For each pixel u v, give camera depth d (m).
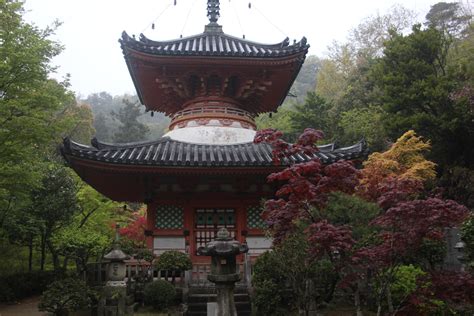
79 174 20.03
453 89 32.00
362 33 73.31
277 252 12.52
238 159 19.84
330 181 10.84
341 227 10.89
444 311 13.87
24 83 21.59
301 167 10.97
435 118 31.16
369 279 14.50
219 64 21.83
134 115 80.81
